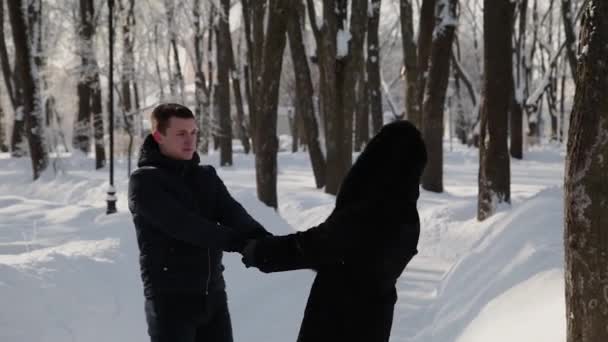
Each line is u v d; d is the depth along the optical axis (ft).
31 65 65.57
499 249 21.83
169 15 97.96
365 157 8.30
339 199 8.42
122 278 17.40
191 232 9.37
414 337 18.51
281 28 36.88
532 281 16.81
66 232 29.37
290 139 186.29
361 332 8.06
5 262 15.43
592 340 10.26
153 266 9.82
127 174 79.25
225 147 94.38
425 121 51.80
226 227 9.50
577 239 10.39
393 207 8.09
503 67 33.58
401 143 8.22
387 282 8.30
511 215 25.86
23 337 12.86
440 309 20.49
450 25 49.98
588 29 10.18
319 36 54.44
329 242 7.89
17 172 73.72
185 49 105.50
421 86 57.26
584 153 10.21
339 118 49.88
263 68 37.60
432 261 30.50
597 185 10.11
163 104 10.29
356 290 8.06
